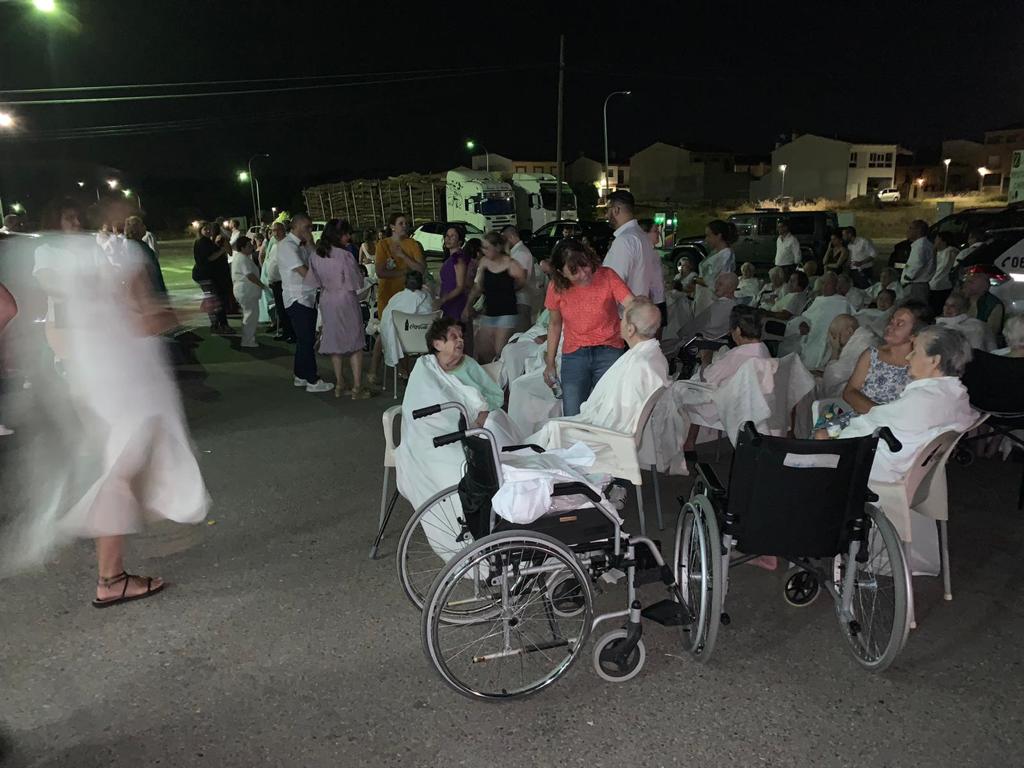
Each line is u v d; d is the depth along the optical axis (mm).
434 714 3020
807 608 3836
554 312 5148
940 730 2914
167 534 4633
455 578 2936
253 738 2881
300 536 4617
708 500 3336
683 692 3164
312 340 8094
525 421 5438
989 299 6930
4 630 3600
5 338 7207
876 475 3557
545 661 3395
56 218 3561
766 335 7527
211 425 6895
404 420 4199
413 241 8922
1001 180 74812
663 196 68938
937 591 3947
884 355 4668
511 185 27000
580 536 3221
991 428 5641
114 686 3191
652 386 4156
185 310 4090
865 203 50781
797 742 2855
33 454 5945
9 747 2832
